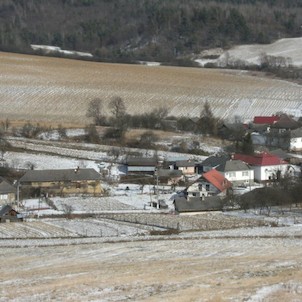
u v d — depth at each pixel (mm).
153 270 107312
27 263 122375
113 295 89375
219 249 133000
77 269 111625
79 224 191750
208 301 84312
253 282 94500
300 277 97688
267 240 147625
